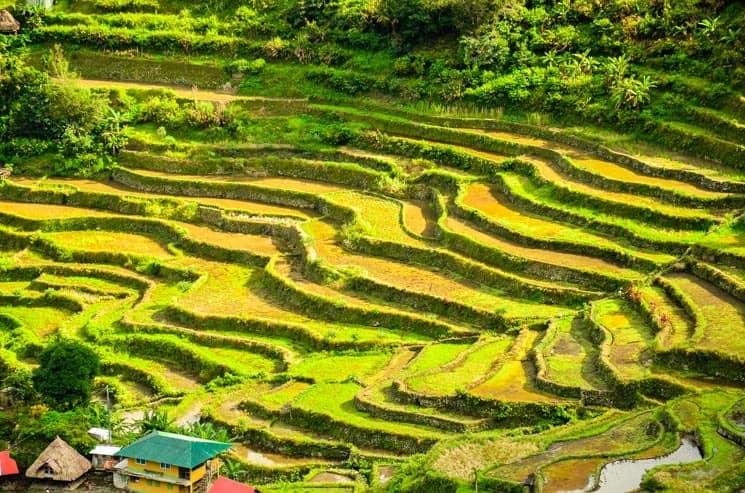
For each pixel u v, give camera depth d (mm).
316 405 70000
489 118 104562
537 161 96938
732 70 96938
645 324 73688
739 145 90375
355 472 63375
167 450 61219
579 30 108062
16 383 74625
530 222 88938
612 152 94688
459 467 58688
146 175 106938
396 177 100500
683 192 86750
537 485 54938
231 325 83062
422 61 111812
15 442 68188
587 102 100875
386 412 67875
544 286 80250
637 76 100875
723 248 79062
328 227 95688
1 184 107500
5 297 90625
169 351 80812
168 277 91812
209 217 100125
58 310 89125
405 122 106562
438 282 84375
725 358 66250
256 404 71188
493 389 68062
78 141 110062
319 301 83688
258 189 102188
